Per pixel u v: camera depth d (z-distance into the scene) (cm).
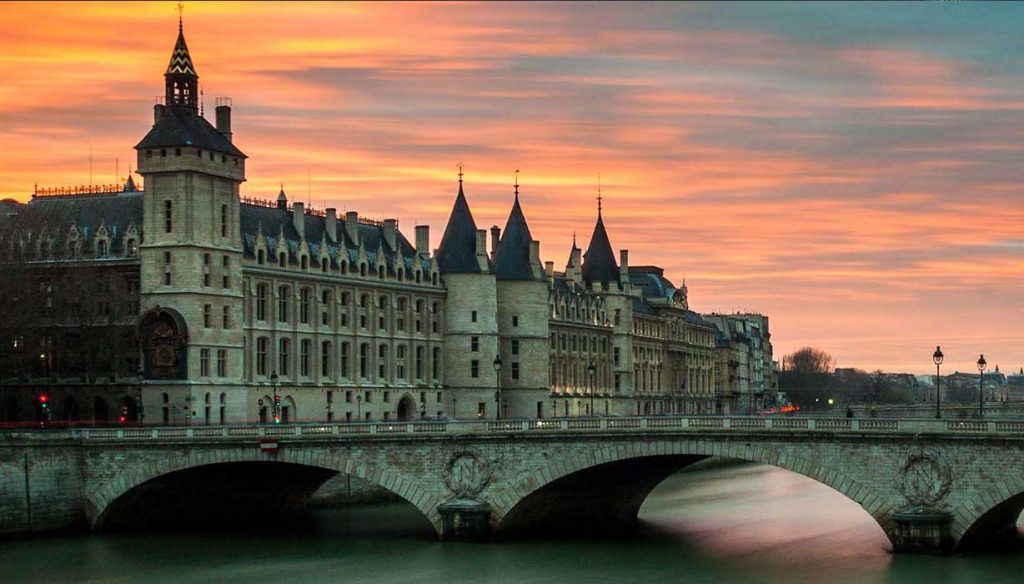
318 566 12381
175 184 18000
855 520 15188
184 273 17912
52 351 18275
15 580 11894
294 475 15138
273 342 19425
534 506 13475
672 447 12569
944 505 11538
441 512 13312
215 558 12862
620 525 14825
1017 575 10975
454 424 13400
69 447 14412
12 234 18538
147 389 17900
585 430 12862
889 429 11694
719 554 12794
